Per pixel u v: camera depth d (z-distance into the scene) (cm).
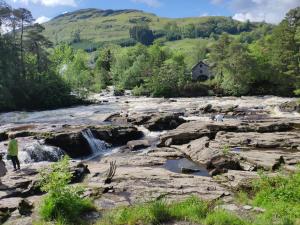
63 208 1616
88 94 8562
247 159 2725
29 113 6372
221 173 2556
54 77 7838
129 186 2119
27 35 8131
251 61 9175
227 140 3400
